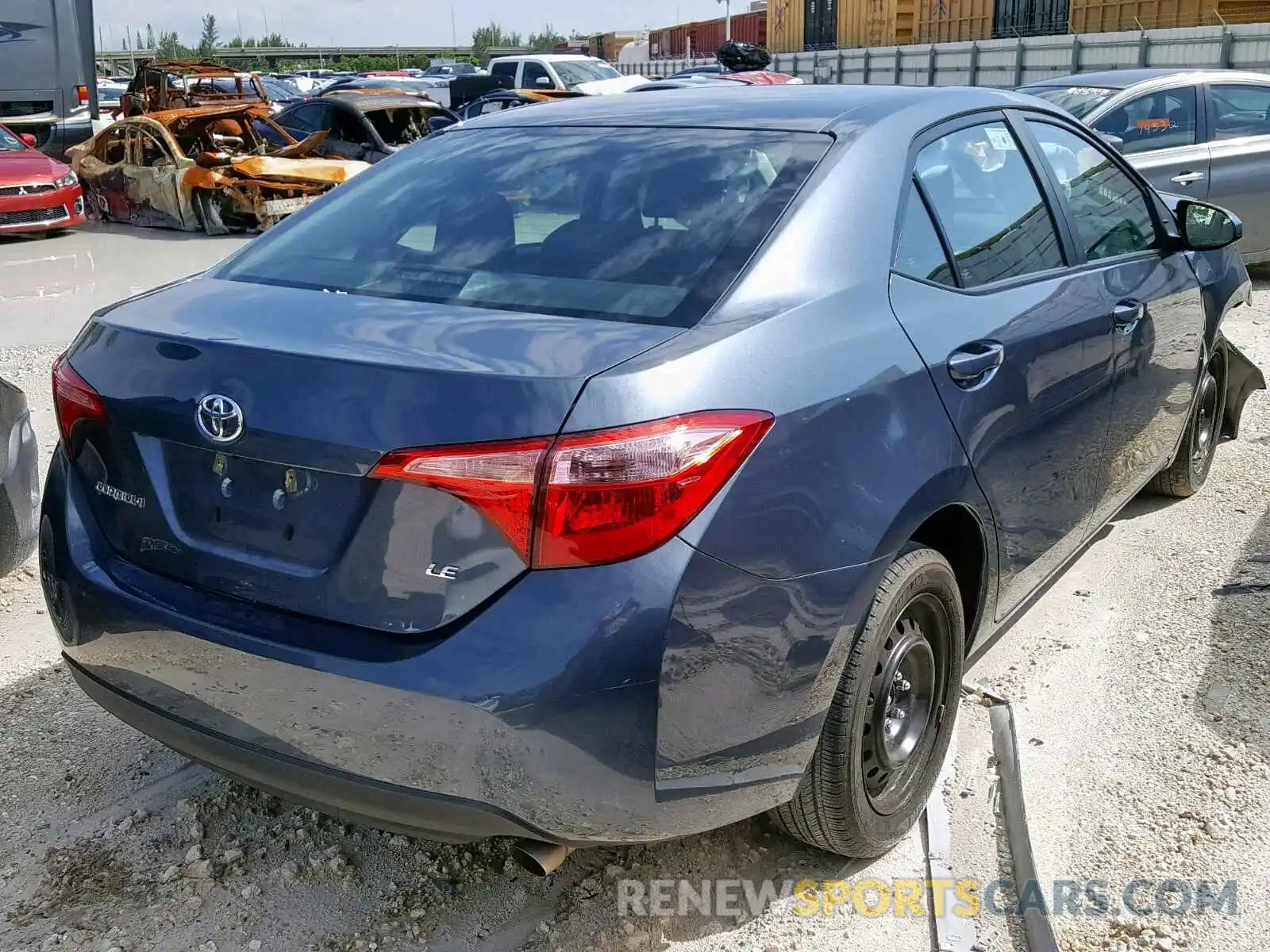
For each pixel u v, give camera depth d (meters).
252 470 2.27
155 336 2.41
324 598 2.21
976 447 2.77
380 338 2.28
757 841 2.88
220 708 2.32
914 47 32.75
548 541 2.03
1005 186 3.28
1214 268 4.50
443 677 2.06
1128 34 25.56
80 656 2.55
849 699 2.46
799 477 2.26
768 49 52.12
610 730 2.08
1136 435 3.88
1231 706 3.39
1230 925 2.56
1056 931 2.54
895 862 2.81
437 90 27.86
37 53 17.14
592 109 3.37
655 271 2.51
